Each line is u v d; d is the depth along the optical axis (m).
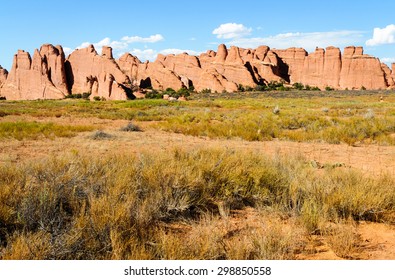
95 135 14.23
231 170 6.32
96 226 4.09
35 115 29.61
